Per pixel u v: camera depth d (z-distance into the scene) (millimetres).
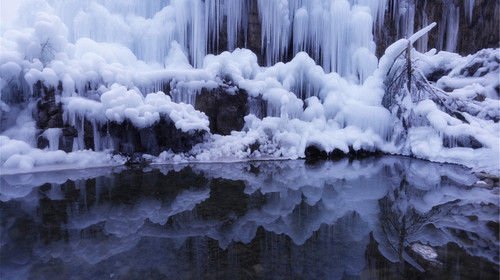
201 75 8180
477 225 3086
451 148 7598
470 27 12438
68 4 8242
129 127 6855
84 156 6328
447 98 8523
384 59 9445
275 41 10203
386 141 9352
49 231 2822
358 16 9945
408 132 8938
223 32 10008
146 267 2098
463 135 7301
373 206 3859
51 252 2344
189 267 2096
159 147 7309
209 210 3598
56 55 6629
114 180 5141
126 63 8094
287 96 8594
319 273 2008
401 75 9109
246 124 8586
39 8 7520
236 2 9742
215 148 7805
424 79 8977
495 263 2146
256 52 10430
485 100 7945
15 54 6102
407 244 2553
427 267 2086
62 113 6320
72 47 7051
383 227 3041
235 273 2006
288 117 8961
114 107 6375
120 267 2098
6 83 6113
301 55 9336
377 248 2471
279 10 9797
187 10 9266
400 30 11516
